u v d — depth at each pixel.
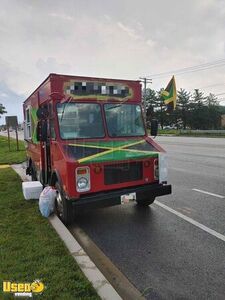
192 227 5.50
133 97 6.49
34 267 3.76
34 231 5.02
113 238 5.17
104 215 6.37
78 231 5.55
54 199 5.97
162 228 5.52
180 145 24.61
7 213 6.12
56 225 5.33
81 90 5.93
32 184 7.44
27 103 9.78
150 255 4.46
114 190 5.50
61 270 3.67
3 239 4.65
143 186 5.81
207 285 3.62
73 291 3.26
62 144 5.59
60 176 5.54
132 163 5.66
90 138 5.90
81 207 5.13
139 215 6.30
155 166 5.95
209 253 4.44
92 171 5.26
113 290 3.30
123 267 4.14
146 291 3.54
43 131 6.32
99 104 6.09
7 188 8.67
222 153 17.08
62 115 5.77
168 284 3.67
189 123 82.75
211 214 6.19
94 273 3.64
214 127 80.88
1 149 24.03
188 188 8.54
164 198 7.53
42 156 7.18
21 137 48.38
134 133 6.41
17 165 14.52
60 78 5.80
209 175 10.45
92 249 4.76
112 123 6.18
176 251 4.55
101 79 6.09
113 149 5.72
